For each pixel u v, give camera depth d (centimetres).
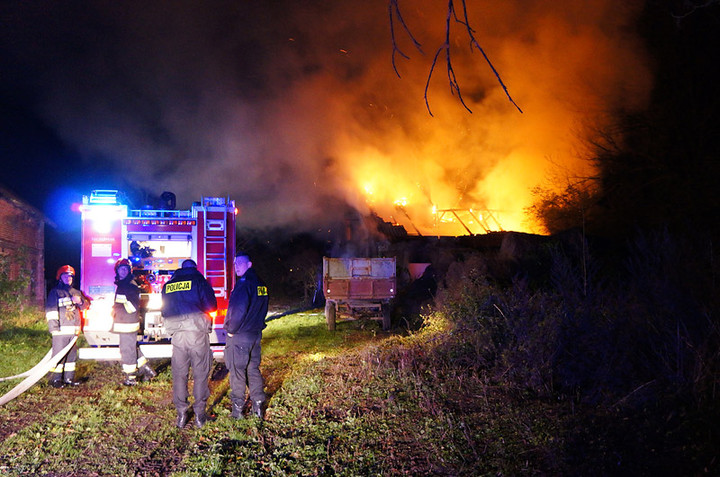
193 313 561
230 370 567
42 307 1755
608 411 448
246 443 496
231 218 796
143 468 458
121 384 720
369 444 459
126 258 744
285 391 646
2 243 1536
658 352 493
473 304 816
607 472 353
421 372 655
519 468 379
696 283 540
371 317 1314
